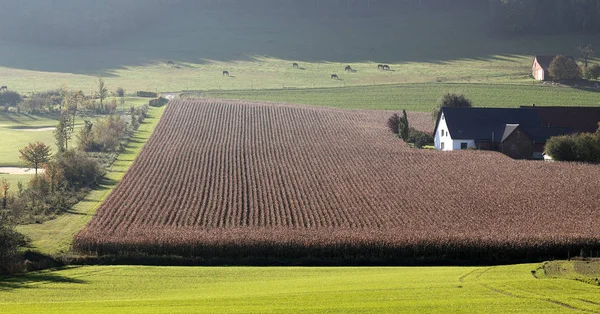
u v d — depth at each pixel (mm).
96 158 175125
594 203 134000
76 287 89875
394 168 162500
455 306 76250
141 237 108250
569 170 160375
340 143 191750
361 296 81250
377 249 106812
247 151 180375
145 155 173125
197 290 87812
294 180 151875
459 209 130000
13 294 86312
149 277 95500
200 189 143625
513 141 189125
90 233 110250
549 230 115688
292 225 118875
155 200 134625
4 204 130125
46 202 133750
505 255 107250
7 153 184000
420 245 107062
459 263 105938
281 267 102125
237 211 129125
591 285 85438
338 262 105000
